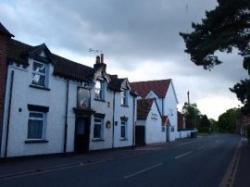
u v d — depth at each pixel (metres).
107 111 30.75
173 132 58.31
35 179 13.62
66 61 26.78
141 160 22.30
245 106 45.16
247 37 23.59
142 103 45.59
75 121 25.67
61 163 19.23
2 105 18.92
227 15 23.53
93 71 28.39
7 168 16.45
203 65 25.53
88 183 12.73
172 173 16.02
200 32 24.78
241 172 16.72
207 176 15.27
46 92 22.64
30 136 21.45
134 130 36.31
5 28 19.20
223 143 47.25
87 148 27.16
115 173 15.71
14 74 19.92
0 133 18.78
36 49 21.59
